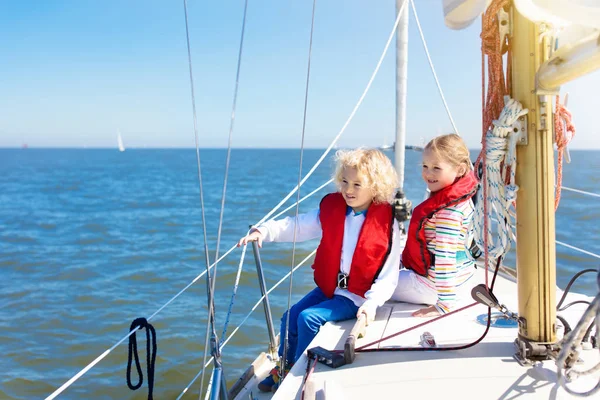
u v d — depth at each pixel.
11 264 10.08
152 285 8.12
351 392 1.65
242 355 5.00
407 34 3.52
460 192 2.31
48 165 69.56
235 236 12.82
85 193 27.67
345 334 2.16
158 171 50.88
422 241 2.39
